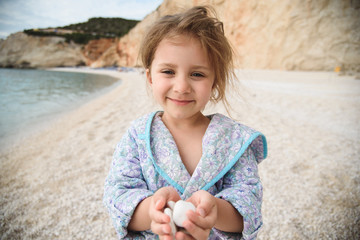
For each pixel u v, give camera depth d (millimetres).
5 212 2395
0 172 3322
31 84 19484
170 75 775
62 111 8242
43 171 3305
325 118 5172
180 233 576
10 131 5684
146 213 691
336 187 2572
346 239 1876
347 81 10539
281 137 4066
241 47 18562
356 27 13914
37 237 2055
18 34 47719
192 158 843
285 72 15008
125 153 873
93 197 2607
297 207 2279
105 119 6250
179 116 788
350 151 3453
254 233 703
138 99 9086
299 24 15375
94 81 22312
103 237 2037
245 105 6238
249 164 828
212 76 814
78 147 4188
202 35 753
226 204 704
